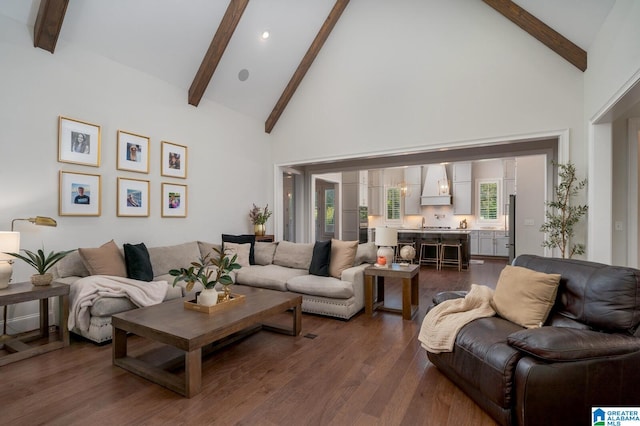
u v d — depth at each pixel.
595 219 3.80
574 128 4.15
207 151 5.39
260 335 3.27
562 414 1.65
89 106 3.86
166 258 4.24
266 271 4.50
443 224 10.88
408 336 3.25
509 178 9.95
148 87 4.52
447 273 6.91
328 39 5.98
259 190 6.43
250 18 4.88
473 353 2.02
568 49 4.05
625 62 2.83
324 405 2.04
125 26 3.93
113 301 3.04
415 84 5.17
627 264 3.92
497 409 1.83
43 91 3.48
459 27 4.85
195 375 2.15
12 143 3.26
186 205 5.03
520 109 4.45
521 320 2.21
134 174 4.35
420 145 5.11
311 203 7.54
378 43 5.49
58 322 3.28
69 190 3.67
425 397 2.14
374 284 4.31
